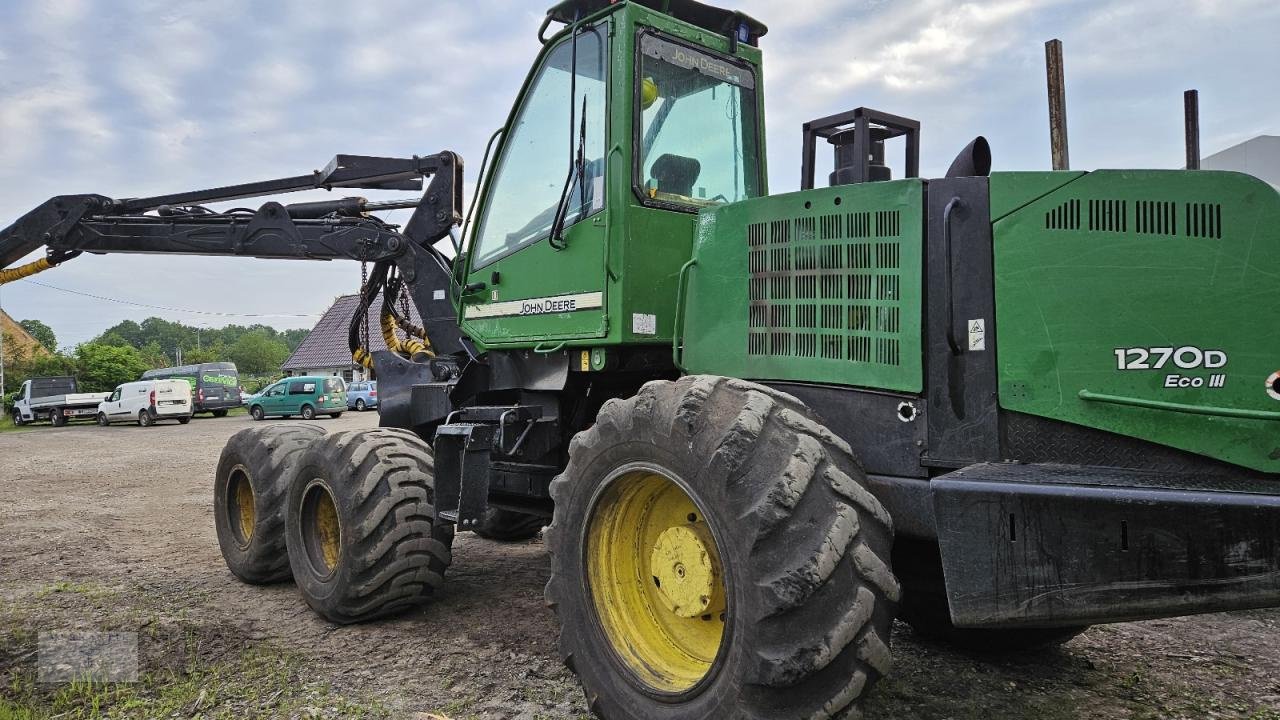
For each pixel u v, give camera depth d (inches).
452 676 139.3
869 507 95.0
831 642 88.2
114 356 1774.1
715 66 159.6
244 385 2561.5
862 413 111.0
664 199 146.3
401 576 161.8
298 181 236.7
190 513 329.1
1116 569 87.7
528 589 194.2
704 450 99.3
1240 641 154.9
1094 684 134.6
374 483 161.6
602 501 117.0
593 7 154.0
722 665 97.3
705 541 107.5
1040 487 90.0
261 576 201.9
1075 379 98.7
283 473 198.2
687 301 132.1
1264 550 83.3
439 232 213.8
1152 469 96.2
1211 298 94.5
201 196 247.6
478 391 185.0
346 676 140.1
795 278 118.0
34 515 325.4
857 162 129.4
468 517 149.1
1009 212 101.6
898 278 107.7
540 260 157.6
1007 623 91.5
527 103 165.2
